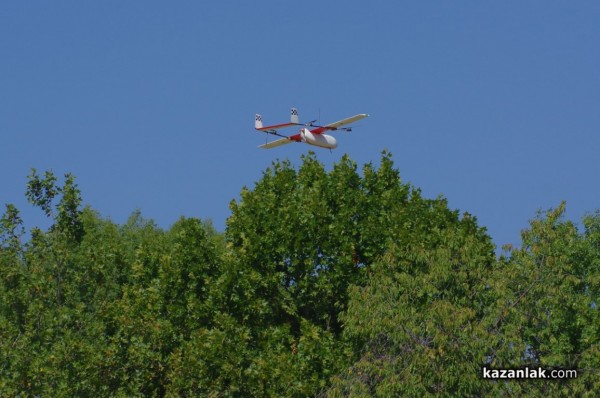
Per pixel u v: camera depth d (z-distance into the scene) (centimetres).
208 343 12825
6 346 12825
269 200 14638
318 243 14062
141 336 13275
